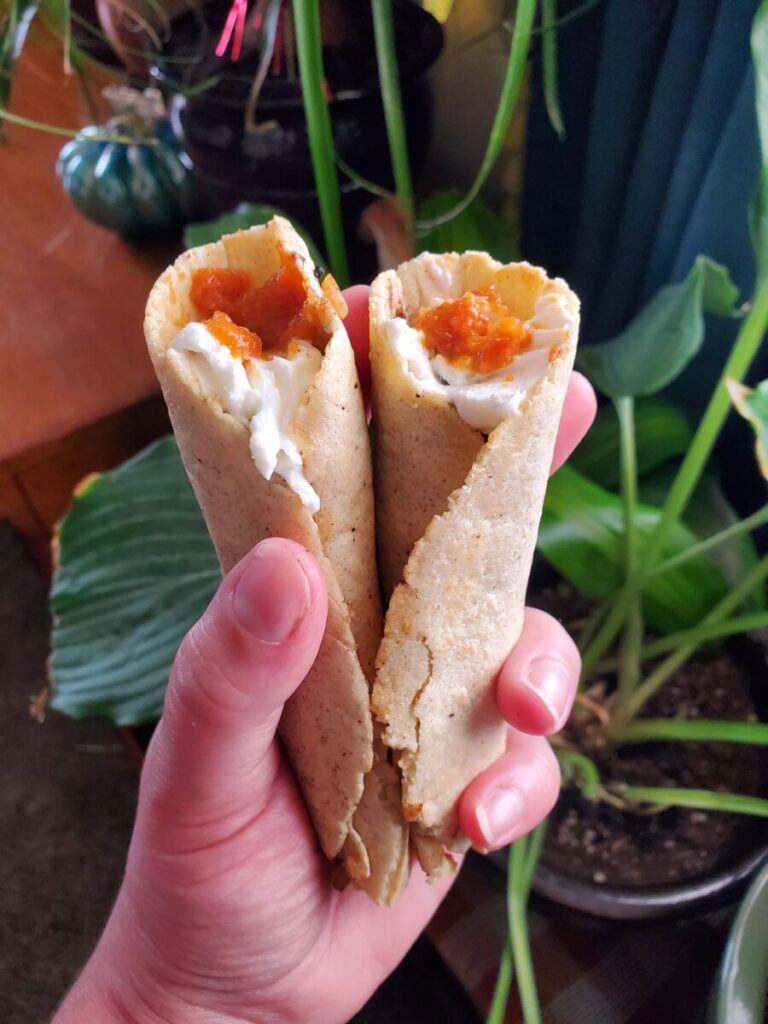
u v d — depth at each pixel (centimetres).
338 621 17
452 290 18
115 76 40
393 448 17
